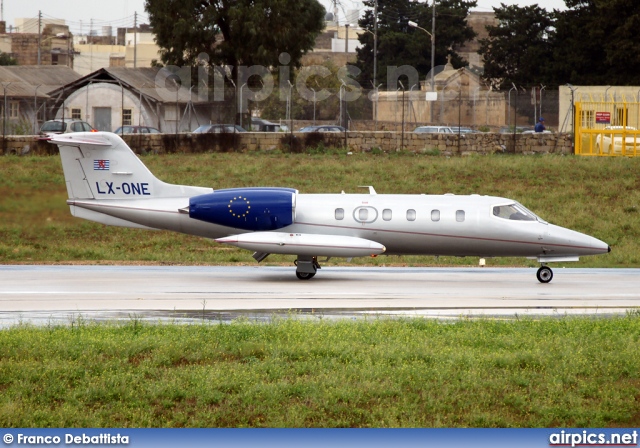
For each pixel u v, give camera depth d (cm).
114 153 10325
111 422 4878
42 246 13212
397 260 12825
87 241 13675
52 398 5116
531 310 7906
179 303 8094
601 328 6738
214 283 9675
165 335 6262
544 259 10262
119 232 14162
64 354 5712
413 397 5147
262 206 10025
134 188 10350
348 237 10019
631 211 15775
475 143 19250
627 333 6562
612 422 5003
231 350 5909
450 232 10100
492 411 5044
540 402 5116
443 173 17425
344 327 6588
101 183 10350
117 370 5456
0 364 5469
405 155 18862
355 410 4966
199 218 10112
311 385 5225
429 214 10100
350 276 10588
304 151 19188
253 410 4988
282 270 11225
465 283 10006
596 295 9031
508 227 10100
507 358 5741
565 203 16062
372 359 5741
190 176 17088
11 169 16138
